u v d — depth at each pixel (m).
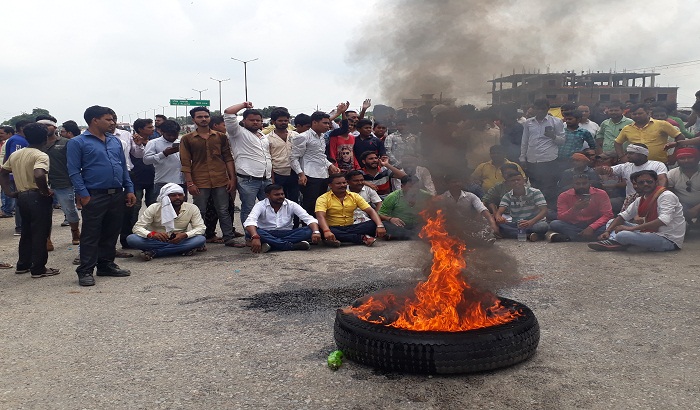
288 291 5.36
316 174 8.55
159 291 5.48
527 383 3.15
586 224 7.70
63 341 4.06
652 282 5.36
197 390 3.17
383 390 3.10
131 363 3.60
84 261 5.78
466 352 3.20
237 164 7.87
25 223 6.31
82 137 5.75
